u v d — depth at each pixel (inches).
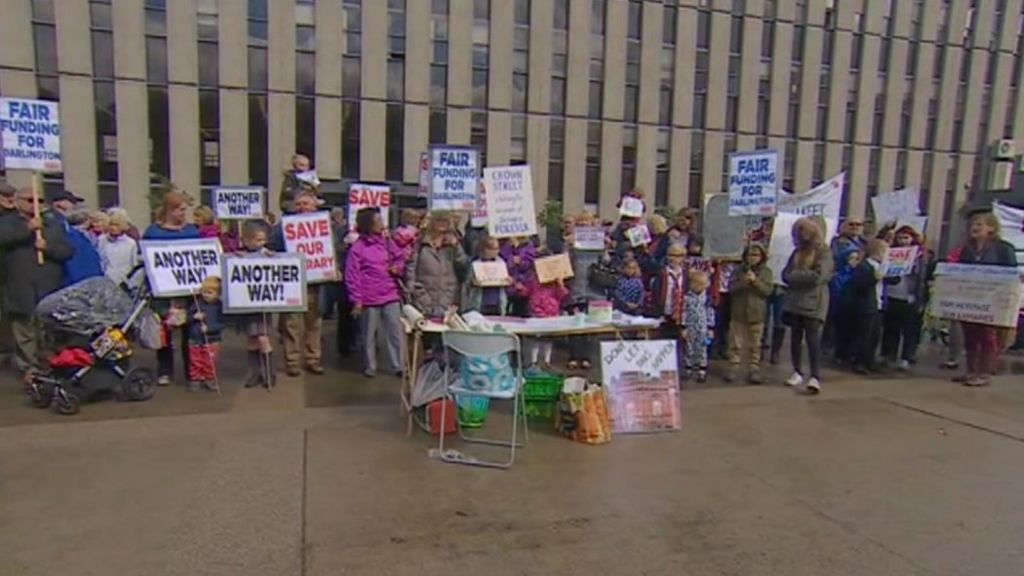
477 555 130.5
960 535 144.7
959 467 186.4
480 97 1042.1
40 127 251.3
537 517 148.0
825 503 159.6
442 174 292.2
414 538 136.6
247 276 246.5
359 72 984.3
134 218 894.4
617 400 212.1
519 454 188.7
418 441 195.9
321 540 134.5
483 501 155.7
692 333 281.4
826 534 143.7
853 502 160.7
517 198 300.4
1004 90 1307.8
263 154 951.6
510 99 1051.3
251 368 255.8
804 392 266.7
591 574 124.7
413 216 319.3
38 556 125.6
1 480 159.6
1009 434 217.9
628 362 214.5
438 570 124.5
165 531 136.3
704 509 154.6
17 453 177.0
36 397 216.4
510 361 204.5
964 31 1278.3
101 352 218.7
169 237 246.2
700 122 1148.5
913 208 372.5
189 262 242.8
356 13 975.6
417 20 999.0
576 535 140.0
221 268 243.4
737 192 305.3
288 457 179.6
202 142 925.2
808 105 1195.3
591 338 295.1
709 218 317.7
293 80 952.9
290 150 959.6
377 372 280.4
